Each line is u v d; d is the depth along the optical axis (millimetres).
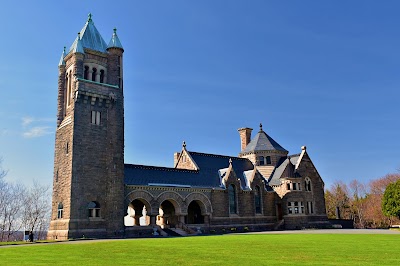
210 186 68562
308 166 79250
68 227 48000
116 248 28844
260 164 82562
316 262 19078
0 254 24891
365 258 20812
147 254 23859
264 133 86562
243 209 71125
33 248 30031
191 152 74812
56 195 53062
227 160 78938
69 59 57469
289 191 75250
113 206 52406
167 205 67562
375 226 117875
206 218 65562
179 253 24344
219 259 20672
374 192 123125
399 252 24125
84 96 53188
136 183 57719
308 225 74688
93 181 51500
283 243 32344
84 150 51625
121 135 55812
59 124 56219
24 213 90875
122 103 57188
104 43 59375
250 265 18031
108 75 57406
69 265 18438
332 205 125438
